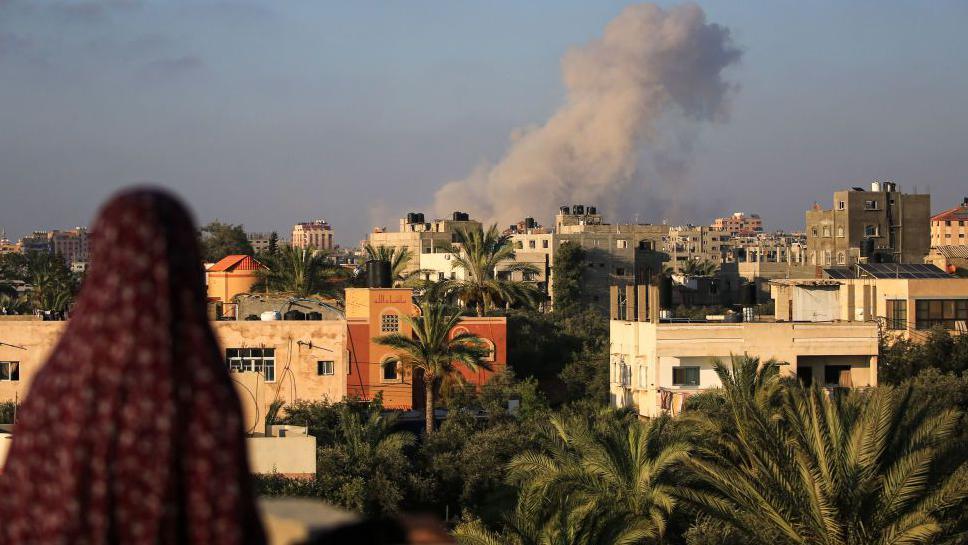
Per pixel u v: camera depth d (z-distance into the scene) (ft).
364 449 172.35
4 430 112.68
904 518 102.27
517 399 250.57
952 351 233.96
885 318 253.85
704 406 181.57
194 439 11.28
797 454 104.12
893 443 113.50
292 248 337.11
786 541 107.14
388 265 277.03
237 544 11.29
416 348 226.99
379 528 14.64
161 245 11.43
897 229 542.57
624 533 115.55
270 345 236.43
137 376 11.23
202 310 11.61
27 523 11.12
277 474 136.87
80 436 11.10
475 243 347.77
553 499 128.26
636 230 639.76
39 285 505.25
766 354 216.95
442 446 190.49
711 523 114.83
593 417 191.01
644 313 228.22
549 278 536.42
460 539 113.19
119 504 11.09
